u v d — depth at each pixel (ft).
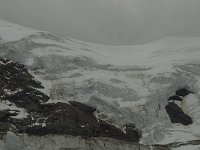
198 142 315.78
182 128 336.90
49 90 334.24
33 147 265.34
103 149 284.61
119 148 290.15
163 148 304.50
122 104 337.72
